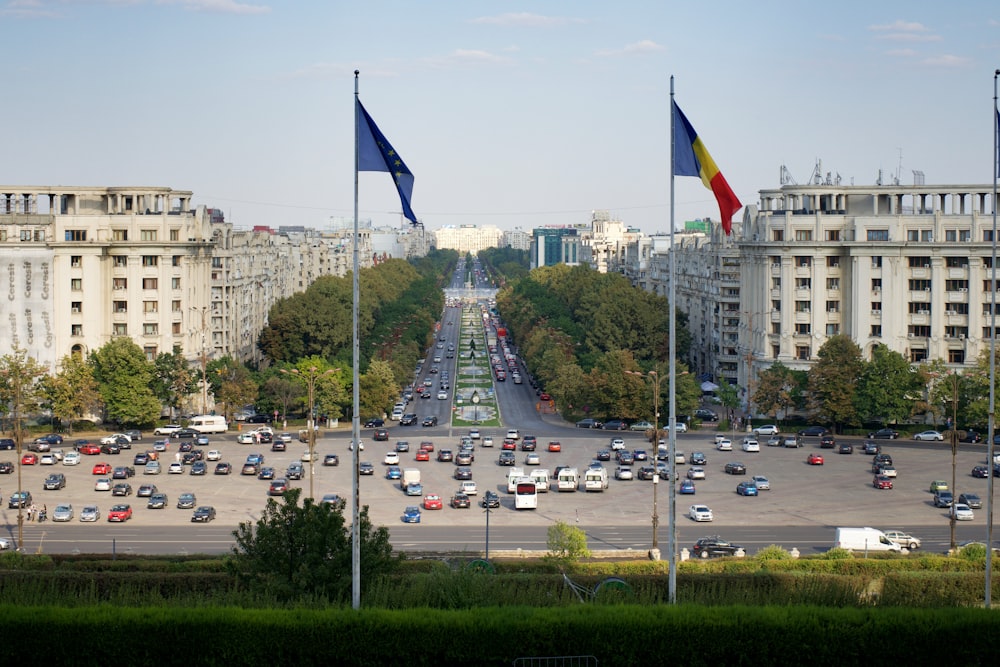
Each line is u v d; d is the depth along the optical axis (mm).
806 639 108500
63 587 140375
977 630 108750
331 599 126125
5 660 107688
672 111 127688
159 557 173000
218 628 108000
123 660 107875
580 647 107938
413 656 107500
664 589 138375
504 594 127875
